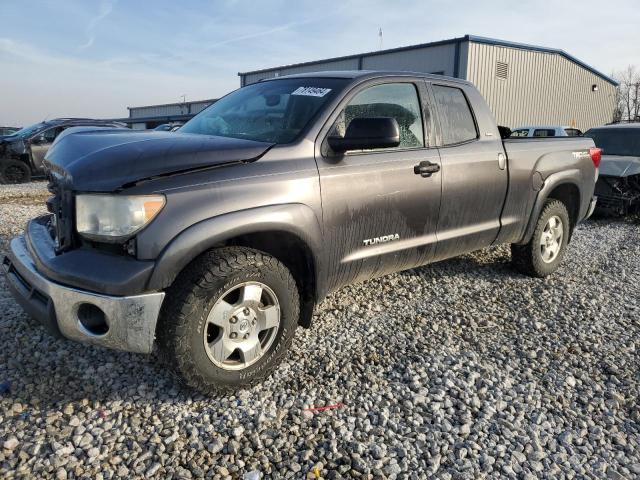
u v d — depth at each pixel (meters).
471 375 3.18
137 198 2.49
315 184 3.07
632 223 8.82
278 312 2.96
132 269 2.46
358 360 3.34
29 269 2.76
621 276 5.43
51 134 13.88
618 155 9.66
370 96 3.55
